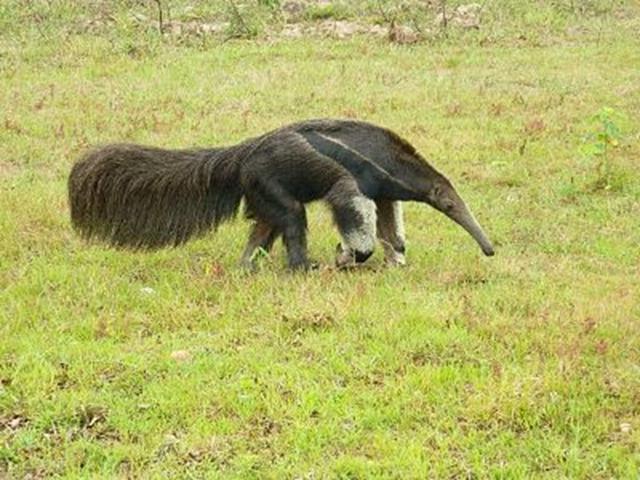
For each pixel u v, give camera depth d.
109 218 18.27
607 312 16.38
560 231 21.58
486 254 19.09
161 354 14.80
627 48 41.25
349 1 47.84
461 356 14.84
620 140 28.06
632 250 20.27
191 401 13.34
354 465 11.87
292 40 42.03
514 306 16.83
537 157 27.17
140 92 33.75
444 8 45.19
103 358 14.55
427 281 18.31
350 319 16.03
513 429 12.84
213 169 18.44
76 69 36.88
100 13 45.34
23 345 14.99
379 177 18.39
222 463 12.06
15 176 24.95
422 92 34.00
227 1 47.50
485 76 36.62
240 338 15.50
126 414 13.07
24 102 32.03
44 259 19.05
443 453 12.19
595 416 12.97
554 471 11.90
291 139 18.19
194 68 37.09
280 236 19.22
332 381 14.04
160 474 11.78
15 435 12.66
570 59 39.44
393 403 13.34
